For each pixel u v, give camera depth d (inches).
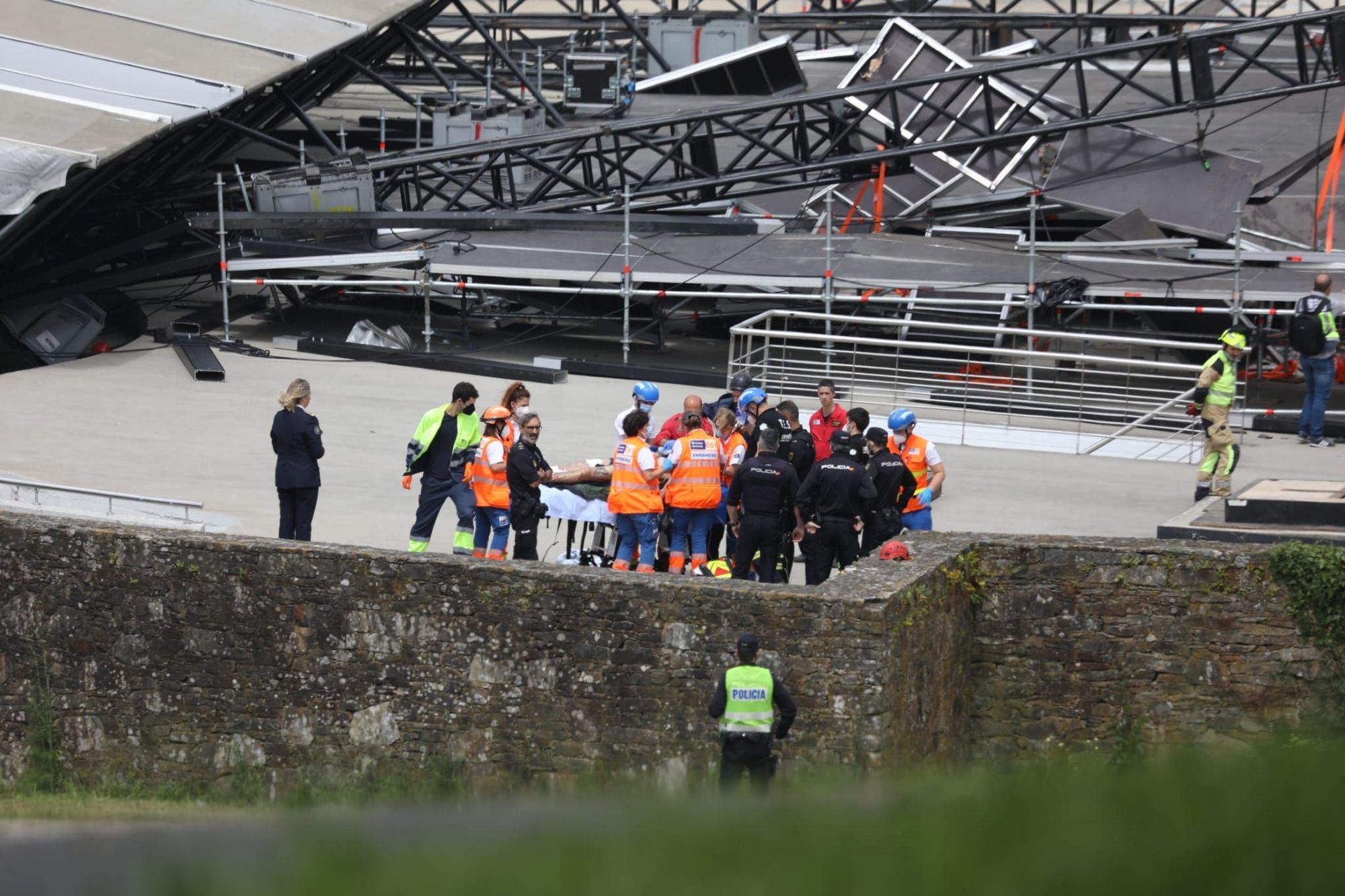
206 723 1825.8
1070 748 1806.1
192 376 3462.1
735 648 1632.6
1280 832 614.2
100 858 769.6
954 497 2701.8
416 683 1750.7
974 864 577.6
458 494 2187.5
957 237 4168.3
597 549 2199.8
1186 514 2112.5
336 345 3747.5
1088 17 6161.4
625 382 3604.8
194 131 4338.1
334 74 5137.8
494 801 838.5
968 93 4539.9
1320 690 1716.3
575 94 5767.7
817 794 724.7
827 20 6633.9
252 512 2503.7
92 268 4001.0
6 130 3634.4
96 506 2436.0
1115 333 3789.4
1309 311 3026.6
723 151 5398.6
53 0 4411.9
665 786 925.2
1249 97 4010.8
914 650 1657.2
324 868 588.1
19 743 1882.4
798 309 3846.0
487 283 3905.0
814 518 2038.6
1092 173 4205.2
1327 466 2925.7
